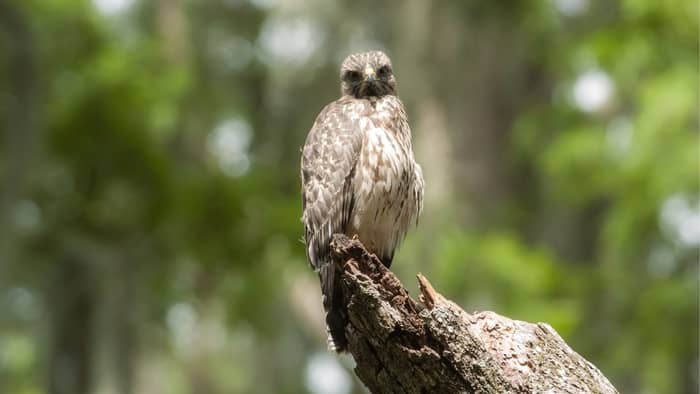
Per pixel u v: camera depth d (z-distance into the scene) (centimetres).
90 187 1762
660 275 1816
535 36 2003
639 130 1677
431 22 1991
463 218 1941
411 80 1967
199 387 2112
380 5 2023
